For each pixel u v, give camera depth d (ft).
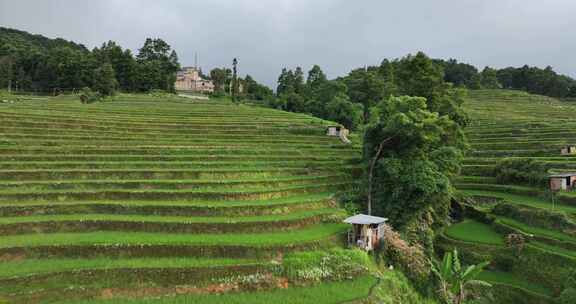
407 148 114.62
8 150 125.70
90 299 66.54
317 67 398.01
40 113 177.27
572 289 87.81
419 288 93.76
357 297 74.02
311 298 72.59
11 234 84.07
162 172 122.93
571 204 126.62
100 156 130.31
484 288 97.66
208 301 68.69
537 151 181.78
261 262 80.18
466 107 344.69
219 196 111.24
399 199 109.81
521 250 106.32
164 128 181.47
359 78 362.33
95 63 371.97
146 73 395.34
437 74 148.77
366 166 121.29
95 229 88.53
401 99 115.55
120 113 211.61
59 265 73.15
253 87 476.13
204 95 416.26
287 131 196.75
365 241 94.12
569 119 265.13
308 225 103.86
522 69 574.15
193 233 90.58
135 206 98.17
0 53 397.39
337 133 196.44
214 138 175.83
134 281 71.67
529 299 92.43
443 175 111.14
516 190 147.33
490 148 200.95
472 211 141.49
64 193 101.55
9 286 66.08
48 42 580.30
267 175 135.64
